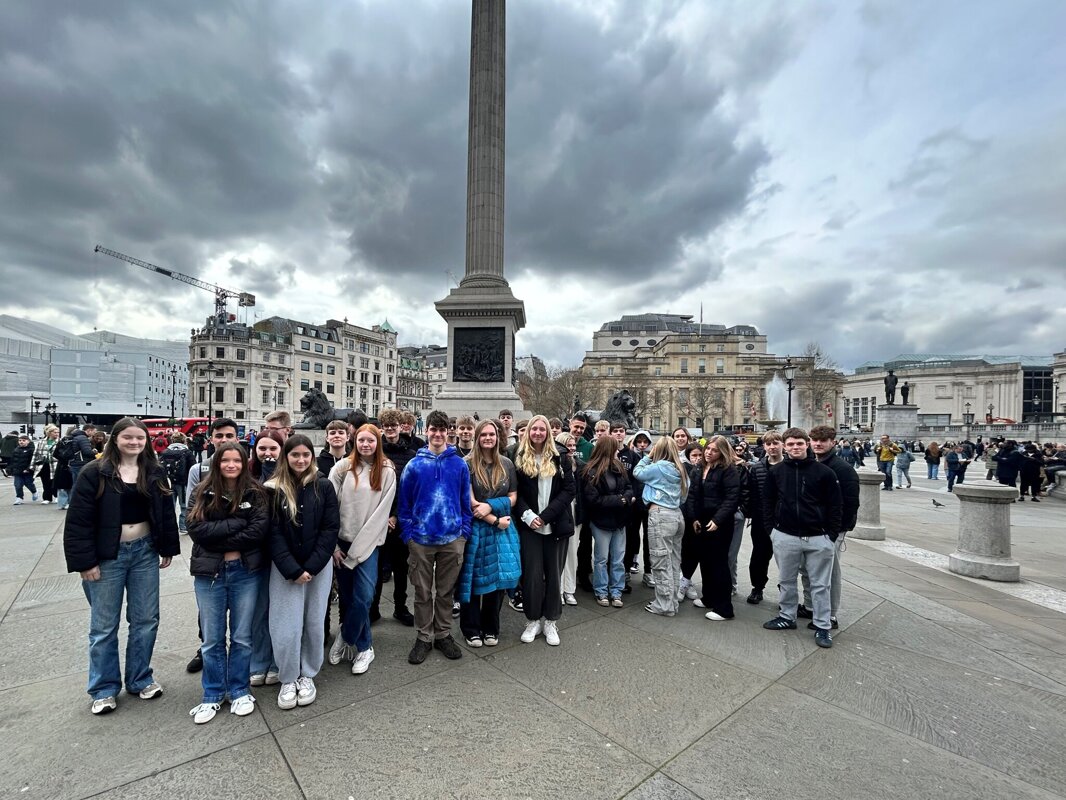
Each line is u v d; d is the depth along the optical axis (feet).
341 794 8.75
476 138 61.26
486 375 56.18
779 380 250.98
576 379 265.13
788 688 12.67
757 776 9.32
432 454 14.58
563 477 15.57
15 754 9.59
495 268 60.49
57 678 12.56
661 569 18.03
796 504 16.28
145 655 11.81
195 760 9.59
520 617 17.81
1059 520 39.42
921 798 8.82
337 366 306.96
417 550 14.03
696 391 284.82
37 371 304.91
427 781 9.11
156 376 326.44
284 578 11.57
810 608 18.30
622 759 9.79
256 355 260.42
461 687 12.59
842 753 10.05
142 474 11.63
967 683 13.03
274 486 11.73
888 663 14.16
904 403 124.88
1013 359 320.29
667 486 18.10
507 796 8.75
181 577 21.25
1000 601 19.57
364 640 13.64
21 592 18.85
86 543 10.79
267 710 11.47
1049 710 11.76
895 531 33.86
